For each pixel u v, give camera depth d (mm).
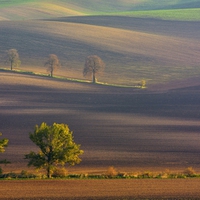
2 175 167875
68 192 136625
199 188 143375
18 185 145500
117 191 138625
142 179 158000
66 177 165500
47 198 129500
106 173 171375
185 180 156375
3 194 133500
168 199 130000
